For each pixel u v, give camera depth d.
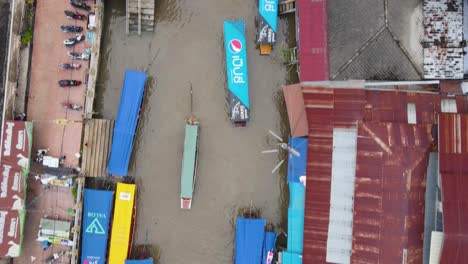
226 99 32.16
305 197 29.56
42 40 30.88
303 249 29.23
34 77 30.83
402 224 27.66
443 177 26.53
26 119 30.66
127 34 32.00
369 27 29.41
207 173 32.03
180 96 32.12
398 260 27.50
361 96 29.22
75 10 30.84
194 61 32.16
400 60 29.48
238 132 32.09
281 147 31.95
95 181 31.61
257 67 32.22
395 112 29.02
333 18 29.88
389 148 28.19
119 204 30.52
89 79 30.48
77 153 30.39
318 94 29.70
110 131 31.08
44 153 30.22
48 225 29.69
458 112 28.73
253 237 30.67
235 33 31.17
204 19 32.28
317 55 29.77
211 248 31.98
